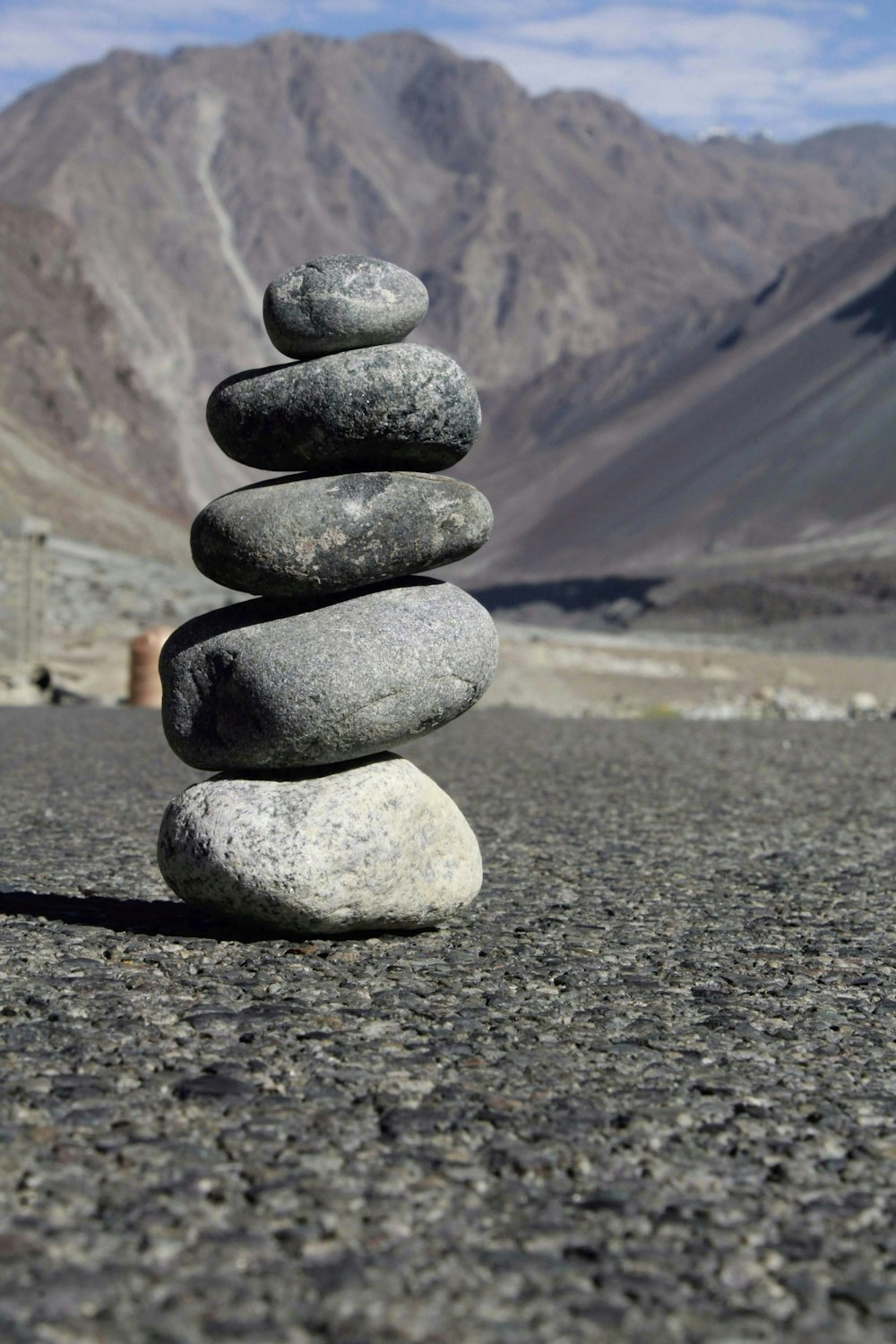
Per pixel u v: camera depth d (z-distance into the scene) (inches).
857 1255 27.3
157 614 201.0
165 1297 26.2
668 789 63.1
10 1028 32.7
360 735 37.7
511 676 148.0
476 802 57.9
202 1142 29.2
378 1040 32.7
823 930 40.6
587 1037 33.2
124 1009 33.7
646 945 38.9
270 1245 27.2
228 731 37.9
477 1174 28.7
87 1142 29.1
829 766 75.8
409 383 37.9
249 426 38.4
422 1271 26.8
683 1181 28.7
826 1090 31.4
